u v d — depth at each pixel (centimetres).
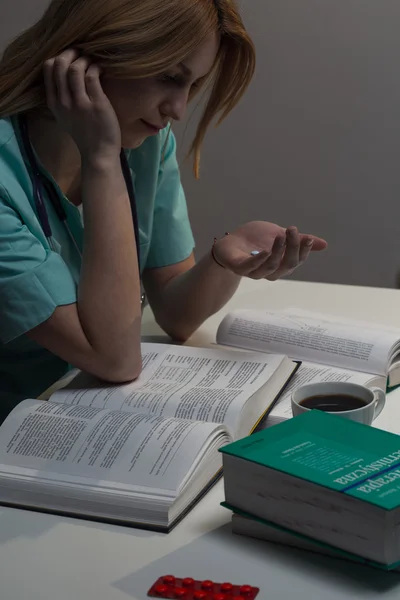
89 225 108
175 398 97
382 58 252
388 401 106
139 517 77
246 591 65
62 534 76
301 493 69
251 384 99
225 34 114
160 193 142
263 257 115
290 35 257
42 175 116
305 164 270
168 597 65
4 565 71
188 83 111
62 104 107
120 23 103
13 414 91
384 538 65
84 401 100
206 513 80
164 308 136
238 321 128
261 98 267
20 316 105
